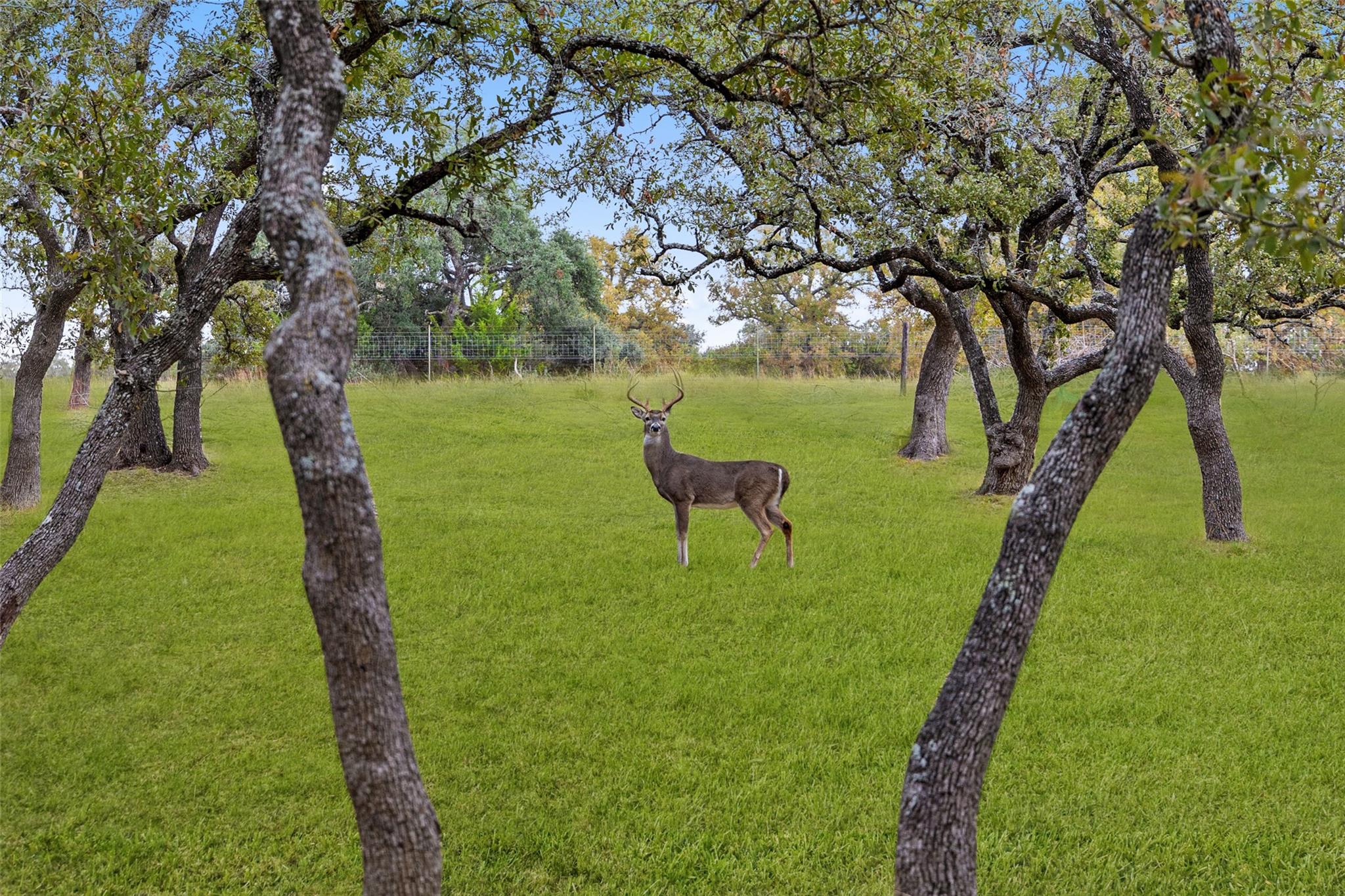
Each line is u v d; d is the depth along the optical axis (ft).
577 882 15.31
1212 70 11.57
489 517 42.19
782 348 98.99
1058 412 68.74
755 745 20.01
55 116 18.80
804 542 37.55
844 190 25.13
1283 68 21.85
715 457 56.08
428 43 20.93
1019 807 17.29
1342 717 20.77
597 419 70.64
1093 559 33.96
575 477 51.78
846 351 98.94
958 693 11.12
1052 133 33.50
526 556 35.47
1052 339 43.65
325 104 11.01
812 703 22.02
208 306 18.53
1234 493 36.42
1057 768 18.74
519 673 24.17
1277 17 13.74
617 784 18.43
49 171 18.92
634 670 24.26
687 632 27.27
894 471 53.26
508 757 19.53
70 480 17.95
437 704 22.34
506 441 62.34
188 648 26.16
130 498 45.03
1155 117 26.20
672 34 22.44
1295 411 65.10
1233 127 10.61
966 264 34.45
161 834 16.97
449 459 56.44
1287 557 33.94
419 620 28.37
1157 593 29.89
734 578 32.50
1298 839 16.11
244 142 24.76
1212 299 34.32
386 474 52.31
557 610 29.19
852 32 21.58
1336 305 37.68
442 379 89.35
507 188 24.34
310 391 10.01
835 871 15.44
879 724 20.86
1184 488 48.08
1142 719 20.95
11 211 24.32
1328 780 18.12
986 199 31.19
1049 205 37.96
